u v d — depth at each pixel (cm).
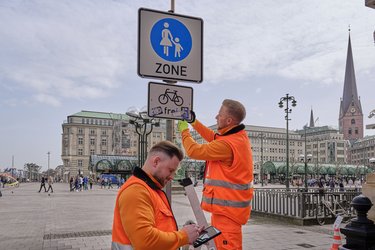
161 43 406
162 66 404
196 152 327
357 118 16612
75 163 12400
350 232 255
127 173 6644
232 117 341
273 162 8069
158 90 399
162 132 9962
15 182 5612
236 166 327
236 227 329
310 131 16850
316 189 1509
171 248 204
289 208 1222
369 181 496
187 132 342
